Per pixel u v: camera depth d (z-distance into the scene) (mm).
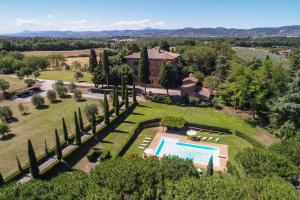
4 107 60531
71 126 57688
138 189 23641
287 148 31469
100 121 59375
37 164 37031
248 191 21312
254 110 65062
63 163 42188
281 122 55406
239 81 65562
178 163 27953
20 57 140875
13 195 20797
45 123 58875
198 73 92750
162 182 24953
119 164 26953
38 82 100250
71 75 115000
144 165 26625
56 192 21094
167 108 72375
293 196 20031
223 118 65438
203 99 75000
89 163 43781
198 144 53344
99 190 21297
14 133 53438
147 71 79688
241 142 54250
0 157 43656
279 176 25250
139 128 59000
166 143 53531
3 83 80688
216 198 20375
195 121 62906
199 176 27906
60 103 73812
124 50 113250
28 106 71000
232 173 32750
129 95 83375
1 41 173750
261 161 27781
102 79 86625
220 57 99875
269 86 62719
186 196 20953
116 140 52500
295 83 54938
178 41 193500
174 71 84000
